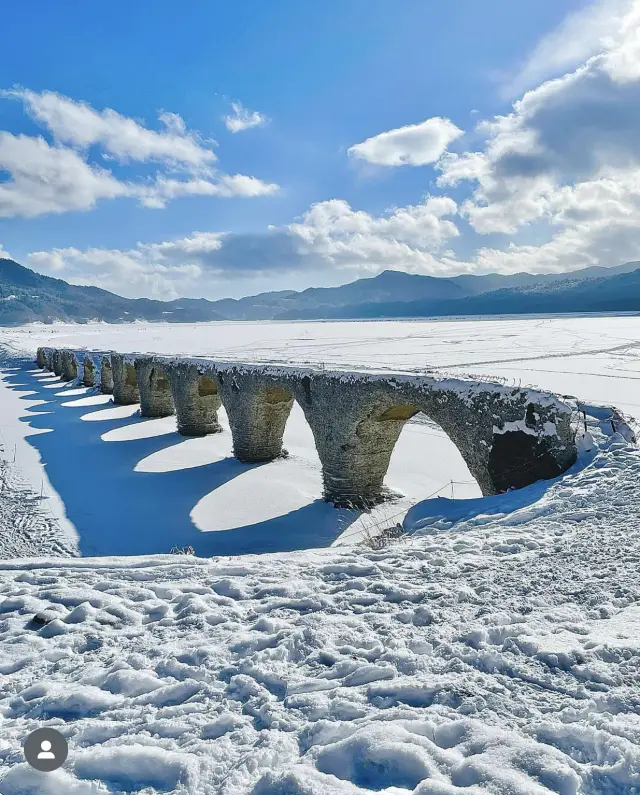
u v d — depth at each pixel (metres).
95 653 4.75
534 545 7.02
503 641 4.49
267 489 19.17
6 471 21.52
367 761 3.11
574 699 3.58
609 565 6.02
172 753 3.23
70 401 40.16
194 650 4.62
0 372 63.38
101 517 16.64
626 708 3.41
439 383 14.16
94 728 3.57
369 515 16.12
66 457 23.75
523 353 52.16
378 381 15.84
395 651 4.33
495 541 7.28
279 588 6.03
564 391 29.36
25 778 3.09
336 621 5.04
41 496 18.52
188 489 19.34
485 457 12.85
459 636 4.59
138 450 25.08
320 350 61.59
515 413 12.23
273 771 3.06
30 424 31.14
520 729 3.31
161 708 3.82
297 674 4.16
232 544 14.44
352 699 3.76
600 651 4.07
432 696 3.74
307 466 22.19
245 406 22.42
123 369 37.22
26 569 7.36
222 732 3.51
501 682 3.84
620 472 9.67
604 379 33.53
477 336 82.25
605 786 2.85
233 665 4.33
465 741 3.23
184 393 28.00
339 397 17.16
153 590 6.23
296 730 3.50
